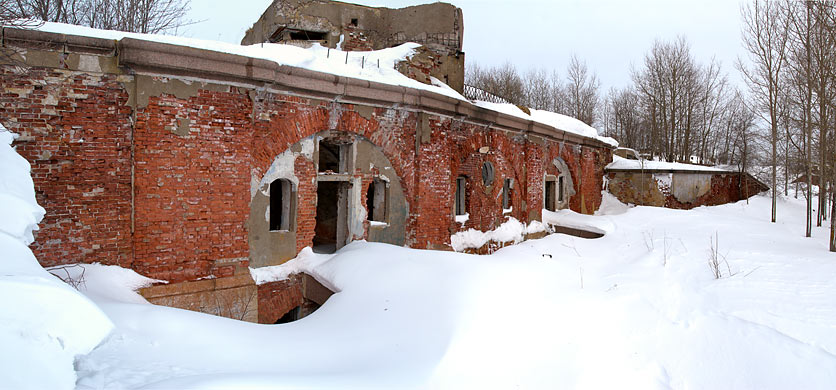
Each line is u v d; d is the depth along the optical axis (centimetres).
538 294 752
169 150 693
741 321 662
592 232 1627
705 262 984
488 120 1247
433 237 1073
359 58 1045
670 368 588
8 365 302
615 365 580
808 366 553
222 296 742
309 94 841
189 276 717
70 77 629
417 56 1132
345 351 547
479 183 1288
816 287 780
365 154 963
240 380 403
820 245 1228
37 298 354
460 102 1104
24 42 596
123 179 666
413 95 988
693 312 712
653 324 686
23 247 428
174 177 699
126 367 415
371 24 1465
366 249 849
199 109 716
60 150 624
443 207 1098
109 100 654
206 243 732
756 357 584
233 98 747
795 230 1576
